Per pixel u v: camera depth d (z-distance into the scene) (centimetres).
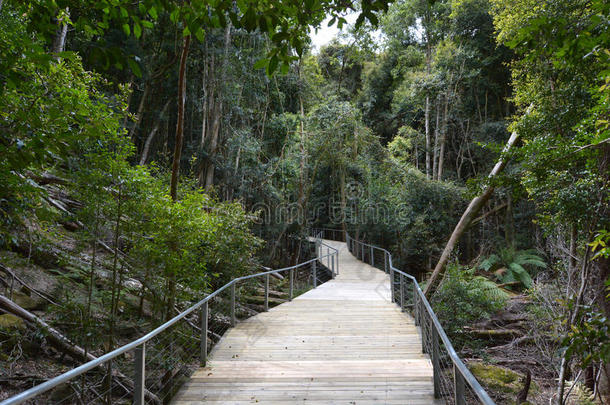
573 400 699
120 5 235
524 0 917
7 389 423
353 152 2109
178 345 621
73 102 313
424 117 2719
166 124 1792
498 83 2469
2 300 491
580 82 707
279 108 2292
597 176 636
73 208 731
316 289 1222
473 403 695
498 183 806
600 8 237
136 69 227
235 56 1833
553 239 874
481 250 2078
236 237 789
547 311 902
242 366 510
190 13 236
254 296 1087
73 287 599
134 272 516
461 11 2295
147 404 483
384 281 1417
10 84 240
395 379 453
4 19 439
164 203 507
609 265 637
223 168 1711
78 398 428
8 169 277
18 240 475
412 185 2095
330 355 568
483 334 1070
